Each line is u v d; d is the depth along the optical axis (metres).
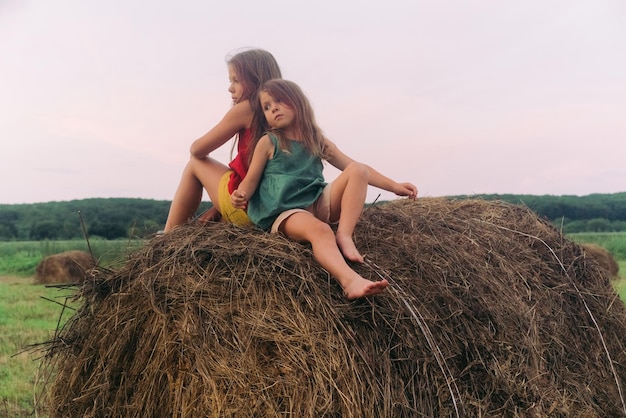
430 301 3.24
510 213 4.68
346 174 3.47
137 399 3.11
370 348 2.89
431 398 2.96
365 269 3.27
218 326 2.93
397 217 4.02
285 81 3.54
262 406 2.82
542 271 4.17
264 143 3.46
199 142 3.77
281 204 3.39
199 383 2.93
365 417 2.76
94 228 34.12
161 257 3.25
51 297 11.38
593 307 4.23
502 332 3.38
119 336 3.19
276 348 2.88
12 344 7.16
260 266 3.06
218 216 3.87
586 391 3.70
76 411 3.32
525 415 3.20
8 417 4.64
